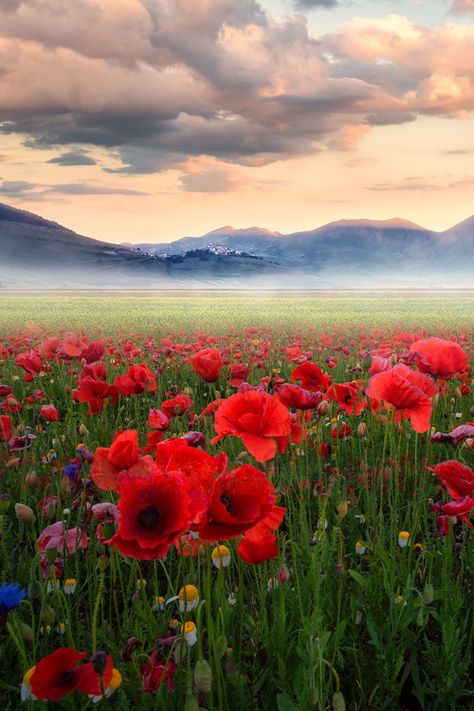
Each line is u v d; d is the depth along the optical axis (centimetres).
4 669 230
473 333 1906
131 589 290
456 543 337
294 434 301
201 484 186
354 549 321
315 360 1080
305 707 195
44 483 375
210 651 204
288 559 328
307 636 214
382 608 260
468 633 261
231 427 241
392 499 371
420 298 8812
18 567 292
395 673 224
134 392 429
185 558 295
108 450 225
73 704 199
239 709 214
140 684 203
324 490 280
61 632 241
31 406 655
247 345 1180
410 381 314
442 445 469
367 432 463
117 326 2664
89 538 291
